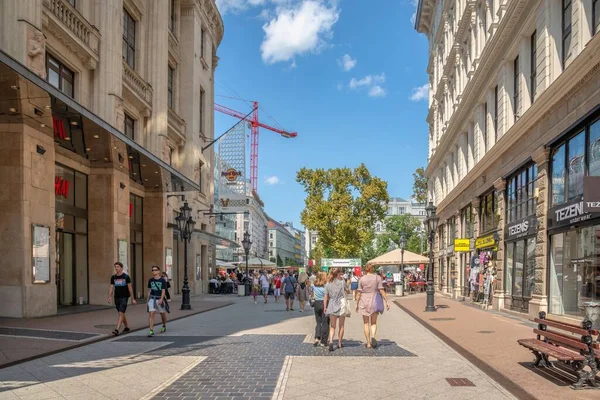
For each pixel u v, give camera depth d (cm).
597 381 684
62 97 1370
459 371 841
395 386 732
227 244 4597
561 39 1511
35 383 748
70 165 1975
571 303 1397
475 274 2495
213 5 3975
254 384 744
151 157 2097
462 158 2995
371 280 1120
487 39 2230
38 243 1536
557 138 1443
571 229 1388
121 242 2173
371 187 5041
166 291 1328
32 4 1544
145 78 2791
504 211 2072
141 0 2675
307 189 5209
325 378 785
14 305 1476
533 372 770
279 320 1762
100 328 1348
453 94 3344
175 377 792
